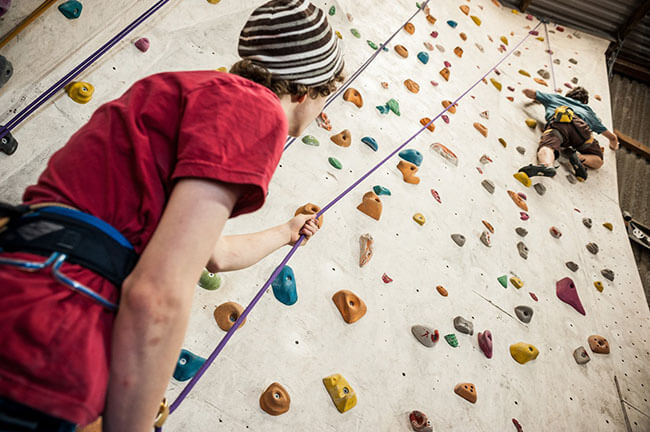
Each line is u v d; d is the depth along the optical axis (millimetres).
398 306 1805
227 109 587
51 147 1568
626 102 5262
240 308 1418
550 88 4199
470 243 2322
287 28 695
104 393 544
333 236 1819
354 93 2400
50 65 1666
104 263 563
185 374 1233
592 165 3652
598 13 5223
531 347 2047
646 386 2463
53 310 511
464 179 2646
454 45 3619
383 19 3113
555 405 2004
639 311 2898
